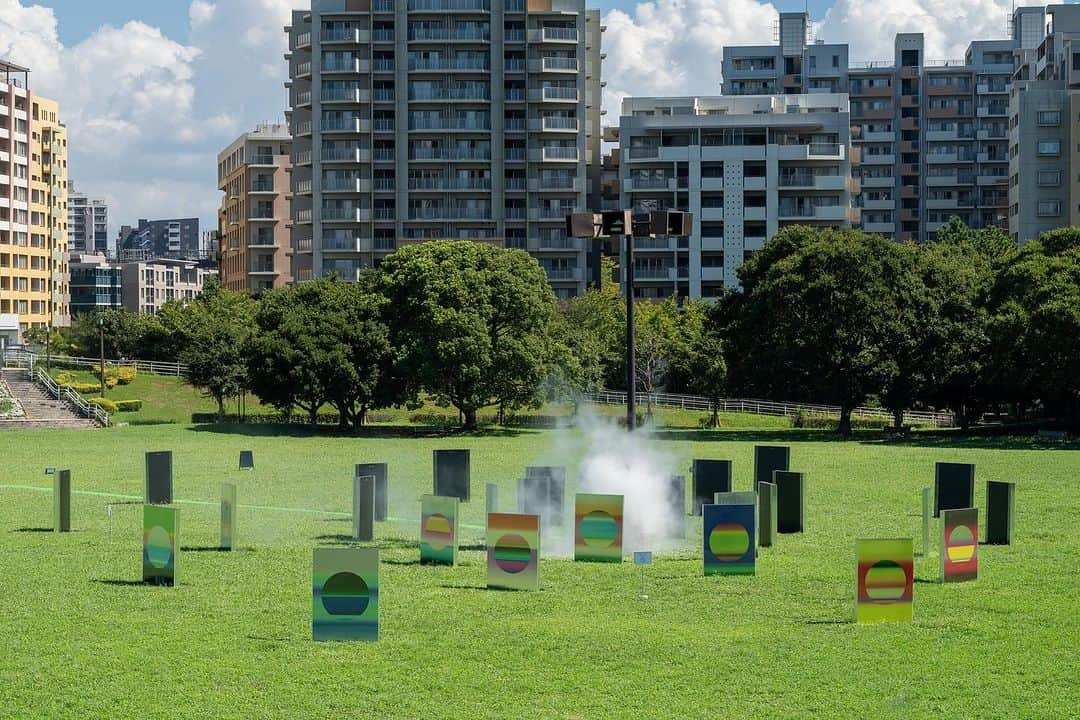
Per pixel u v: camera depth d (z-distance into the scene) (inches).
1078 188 5275.6
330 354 3095.5
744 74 6717.5
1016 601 908.6
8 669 725.9
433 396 3476.9
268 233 6161.4
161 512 983.0
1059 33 5762.8
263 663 736.3
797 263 2989.7
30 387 3777.1
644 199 5295.3
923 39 6692.9
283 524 1353.3
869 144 6619.1
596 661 742.5
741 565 1021.2
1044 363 2711.6
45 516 1424.7
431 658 746.8
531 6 5226.4
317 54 5216.5
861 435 2994.6
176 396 3986.2
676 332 3932.1
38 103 6486.2
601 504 1083.3
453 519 1064.2
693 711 647.1
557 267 5251.0
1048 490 1638.8
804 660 742.5
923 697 669.9
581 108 5285.4
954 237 4840.1
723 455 2320.4
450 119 5201.8
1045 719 633.6
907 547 844.6
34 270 6427.2
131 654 756.6
